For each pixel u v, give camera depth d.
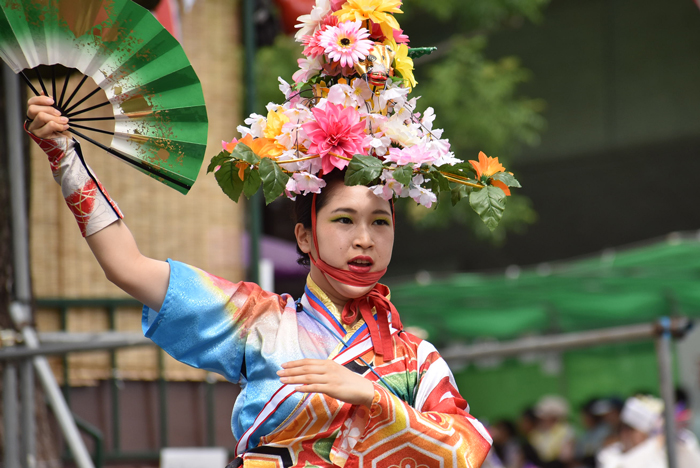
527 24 30.89
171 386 11.04
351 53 4.17
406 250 32.66
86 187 3.83
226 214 11.89
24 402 7.08
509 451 20.14
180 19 11.82
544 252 30.78
